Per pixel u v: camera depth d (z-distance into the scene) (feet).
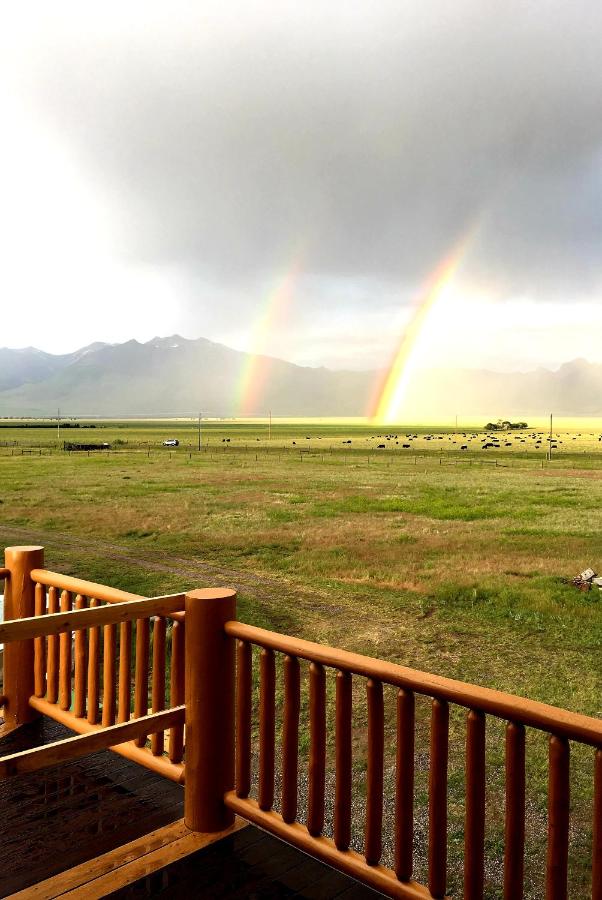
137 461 220.43
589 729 6.08
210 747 9.44
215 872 8.50
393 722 22.66
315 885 8.30
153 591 44.24
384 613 38.75
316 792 8.52
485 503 105.50
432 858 7.34
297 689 8.79
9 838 9.16
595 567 53.47
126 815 9.86
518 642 33.01
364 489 128.88
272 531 73.36
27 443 383.04
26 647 13.05
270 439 498.69
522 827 6.68
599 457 278.46
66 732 12.70
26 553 13.01
